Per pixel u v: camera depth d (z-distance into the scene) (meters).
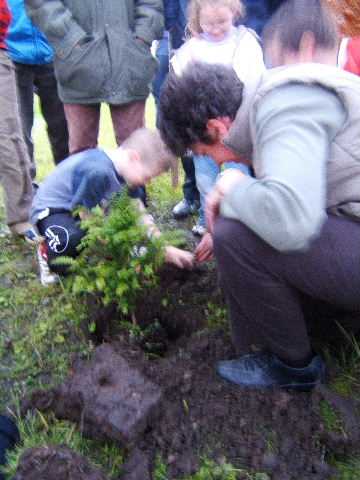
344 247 1.88
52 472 1.79
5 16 3.24
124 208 2.52
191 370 2.28
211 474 1.88
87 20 3.49
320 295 1.99
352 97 1.74
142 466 1.89
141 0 3.62
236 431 2.02
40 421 2.17
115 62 3.55
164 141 2.05
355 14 2.81
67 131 4.70
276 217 1.66
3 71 3.36
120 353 2.37
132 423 1.92
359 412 2.16
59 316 2.84
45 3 3.41
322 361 2.26
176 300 2.86
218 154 2.06
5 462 2.01
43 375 2.49
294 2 2.12
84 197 2.93
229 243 1.90
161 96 1.99
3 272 3.41
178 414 2.08
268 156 1.68
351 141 1.79
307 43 2.07
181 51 3.23
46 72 4.36
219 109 1.87
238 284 1.98
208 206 2.02
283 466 1.91
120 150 3.00
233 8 3.11
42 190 3.19
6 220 3.93
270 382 2.17
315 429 2.01
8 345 2.71
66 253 3.07
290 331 2.03
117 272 2.44
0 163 3.57
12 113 3.49
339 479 1.91
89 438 2.07
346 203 1.91
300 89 1.73
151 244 2.52
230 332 2.51
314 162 1.63
